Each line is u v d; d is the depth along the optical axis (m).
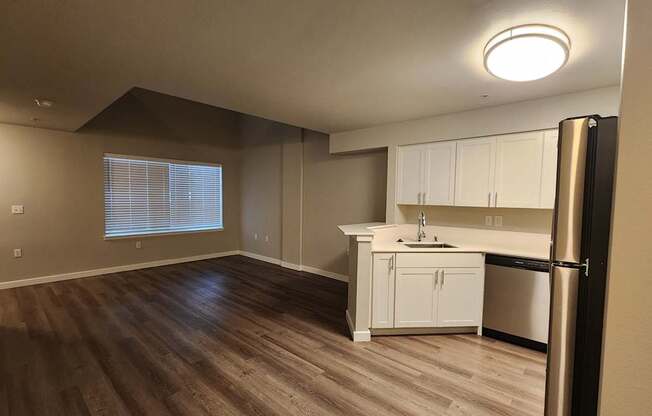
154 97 5.49
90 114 3.62
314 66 2.28
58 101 3.11
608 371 0.66
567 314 1.07
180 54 2.11
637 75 0.61
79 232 4.80
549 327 1.13
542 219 3.12
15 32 1.81
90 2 1.53
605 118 1.01
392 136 3.92
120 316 3.38
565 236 1.07
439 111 3.35
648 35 0.60
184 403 2.01
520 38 1.72
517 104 2.99
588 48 1.92
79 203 4.78
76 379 2.24
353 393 2.13
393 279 2.98
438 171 3.55
